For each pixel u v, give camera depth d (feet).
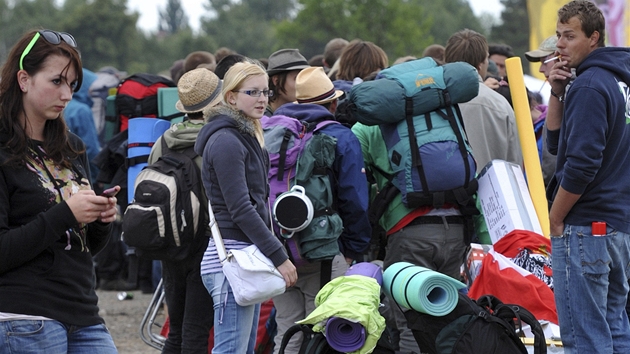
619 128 26.58
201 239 30.35
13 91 20.16
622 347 27.99
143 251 30.01
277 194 30.25
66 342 20.31
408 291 26.07
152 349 43.34
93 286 21.52
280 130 30.73
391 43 259.39
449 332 25.88
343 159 30.71
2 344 19.44
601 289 27.17
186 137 30.53
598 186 26.91
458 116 32.45
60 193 20.56
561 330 28.04
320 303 26.35
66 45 20.38
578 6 27.48
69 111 56.80
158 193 29.73
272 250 25.04
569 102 26.53
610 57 26.63
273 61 34.94
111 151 46.73
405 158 31.55
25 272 19.85
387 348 26.43
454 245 32.37
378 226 33.91
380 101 31.22
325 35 274.77
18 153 19.90
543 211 35.83
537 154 36.99
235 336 26.02
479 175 35.40
